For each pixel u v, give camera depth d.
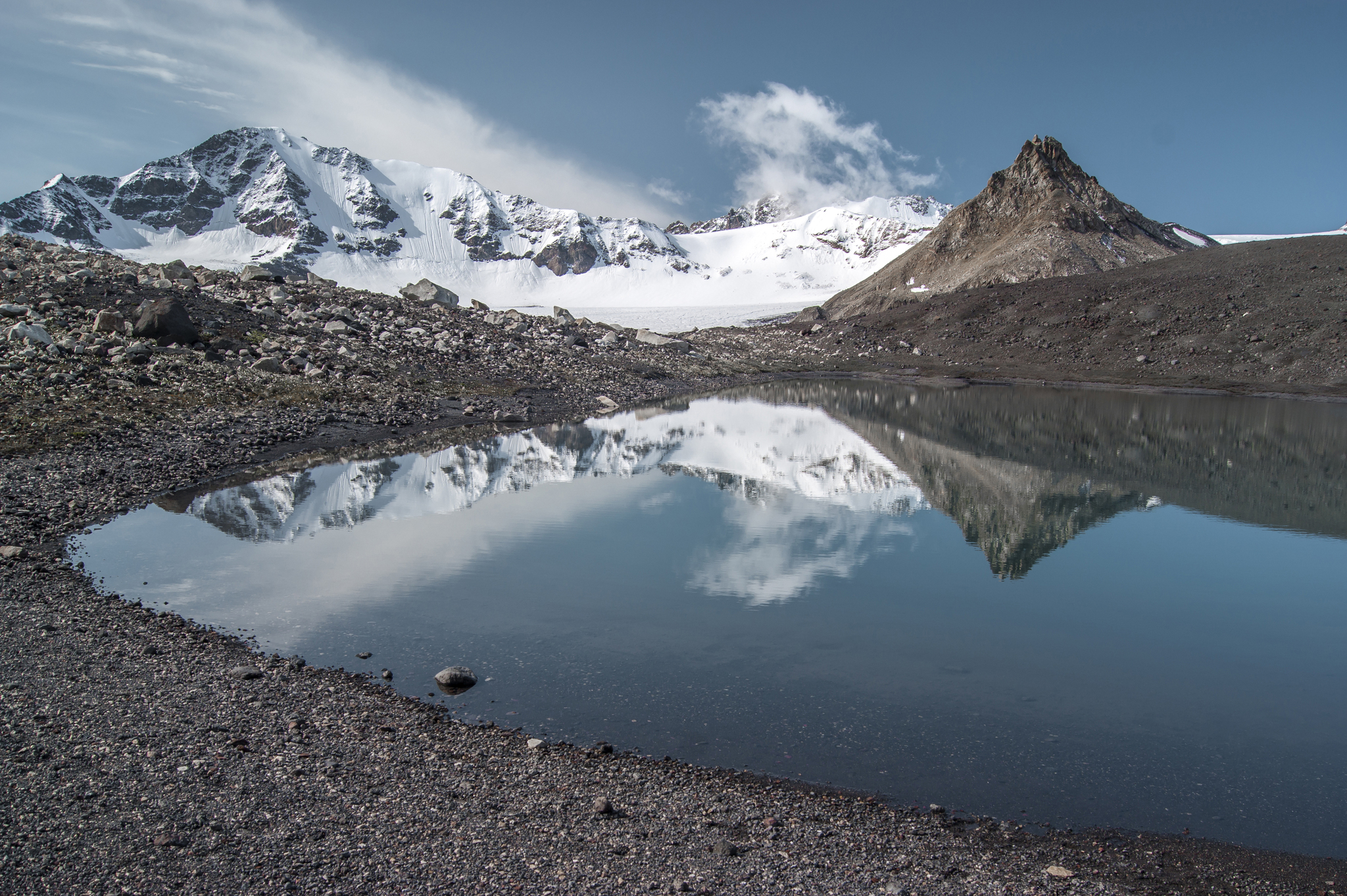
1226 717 10.77
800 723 10.19
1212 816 8.41
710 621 13.91
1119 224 125.62
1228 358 69.50
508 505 22.84
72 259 45.50
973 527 21.67
